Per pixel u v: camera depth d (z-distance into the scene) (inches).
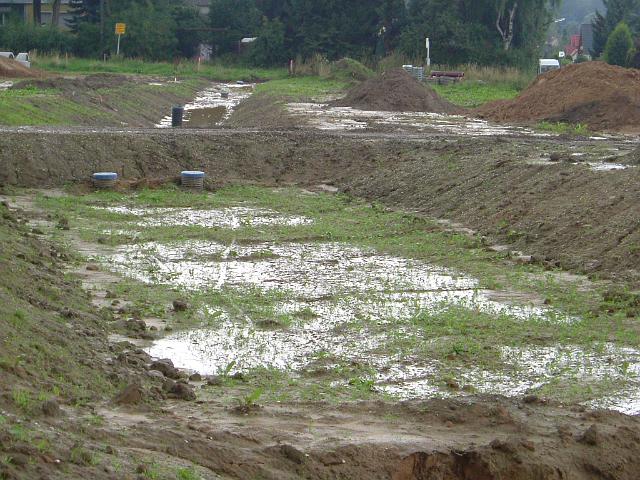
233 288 709.3
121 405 421.7
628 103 1669.5
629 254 743.7
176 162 1227.9
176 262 797.9
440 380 509.7
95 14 3437.5
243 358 544.4
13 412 353.7
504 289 711.1
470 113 1847.9
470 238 882.8
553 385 503.8
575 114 1690.5
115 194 1106.7
